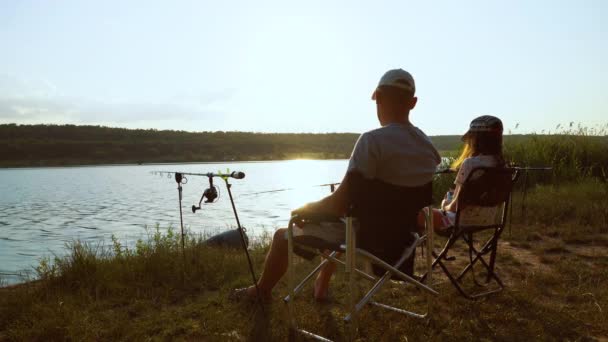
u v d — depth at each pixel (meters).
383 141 2.85
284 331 3.39
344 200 2.96
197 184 42.88
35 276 6.50
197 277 4.84
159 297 4.30
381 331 3.38
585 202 7.89
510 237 6.25
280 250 3.69
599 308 3.65
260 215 17.08
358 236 2.99
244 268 5.19
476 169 3.58
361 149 2.84
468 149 4.05
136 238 11.77
